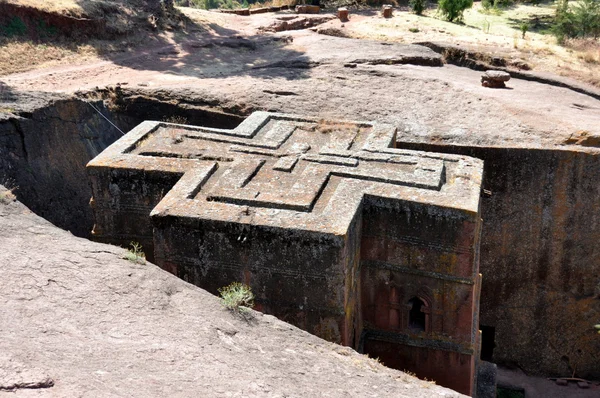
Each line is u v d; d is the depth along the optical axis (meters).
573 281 14.82
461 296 10.28
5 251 6.71
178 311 6.18
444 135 15.27
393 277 10.60
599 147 14.34
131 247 11.41
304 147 11.99
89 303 6.00
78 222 14.26
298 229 9.23
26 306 5.80
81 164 14.65
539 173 14.15
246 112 16.64
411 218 10.08
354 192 10.27
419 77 18.73
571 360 15.50
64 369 4.99
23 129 13.17
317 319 9.75
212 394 5.00
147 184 10.98
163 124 12.96
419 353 10.96
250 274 9.79
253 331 6.24
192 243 9.84
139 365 5.22
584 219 14.23
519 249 14.84
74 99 14.91
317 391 5.43
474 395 11.94
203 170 10.95
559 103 17.17
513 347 15.73
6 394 4.60
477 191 10.29
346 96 17.34
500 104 16.69
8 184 12.45
